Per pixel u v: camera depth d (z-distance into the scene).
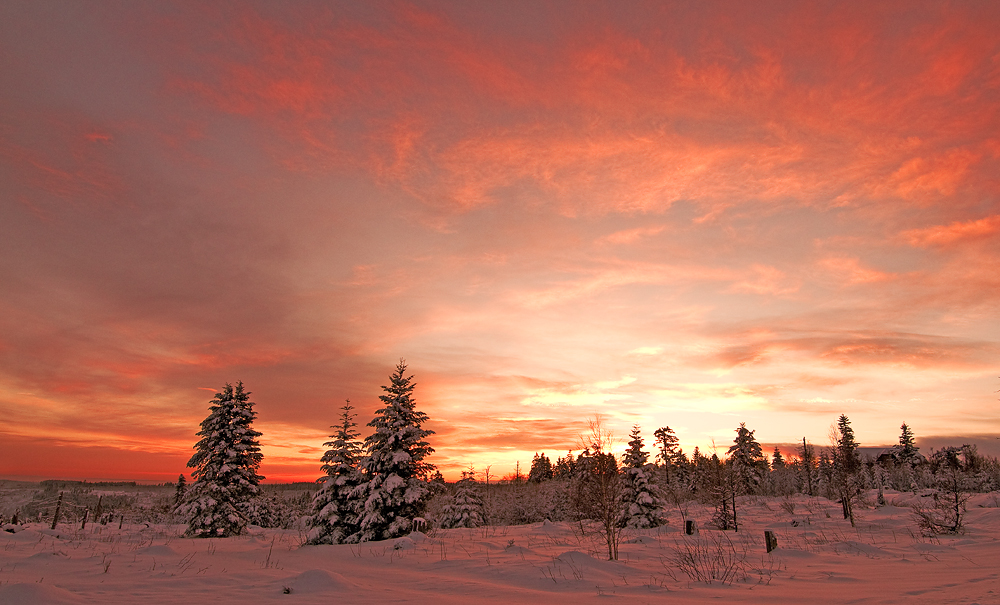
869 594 8.38
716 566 12.56
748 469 57.59
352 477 28.81
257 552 17.88
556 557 14.08
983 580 8.97
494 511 68.31
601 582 10.93
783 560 13.69
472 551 17.59
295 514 46.81
